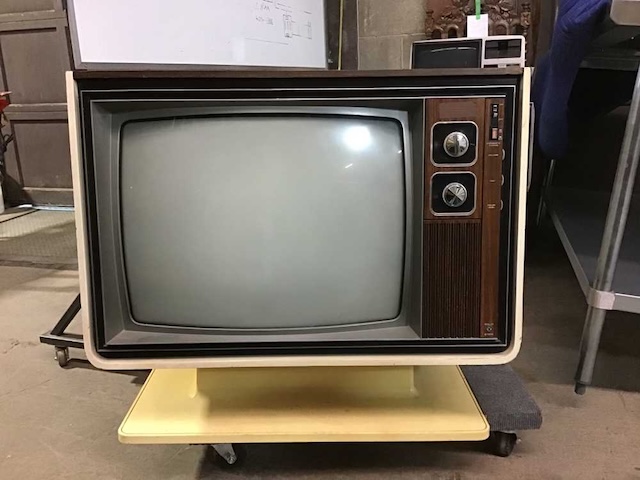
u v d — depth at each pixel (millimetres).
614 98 1839
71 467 978
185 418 896
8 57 2953
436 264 814
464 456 987
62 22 2799
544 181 2123
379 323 879
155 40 997
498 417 932
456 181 793
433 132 782
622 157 1069
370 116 818
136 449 1025
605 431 1051
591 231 1583
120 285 845
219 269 855
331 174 839
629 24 992
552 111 1428
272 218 843
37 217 2889
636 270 1272
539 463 965
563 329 1481
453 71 762
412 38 2262
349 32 2342
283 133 830
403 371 960
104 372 1318
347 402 935
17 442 1051
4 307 1718
